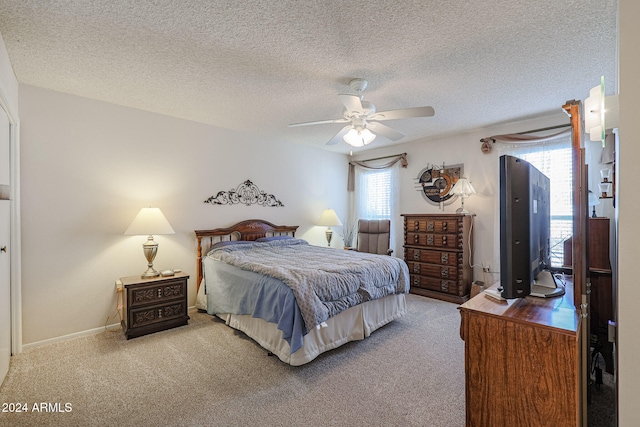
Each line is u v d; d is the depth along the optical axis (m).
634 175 0.93
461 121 3.88
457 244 4.08
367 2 1.67
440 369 2.34
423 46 2.12
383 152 5.51
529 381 1.27
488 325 1.38
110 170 3.23
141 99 3.13
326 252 3.79
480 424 1.40
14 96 2.50
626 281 0.94
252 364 2.41
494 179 4.14
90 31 1.93
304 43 2.09
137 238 3.42
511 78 2.63
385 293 3.06
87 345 2.76
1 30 1.91
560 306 1.46
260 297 2.58
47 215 2.84
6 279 2.28
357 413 1.83
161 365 2.39
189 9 1.73
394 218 5.27
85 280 3.05
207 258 3.71
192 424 1.73
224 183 4.21
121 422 1.74
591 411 1.83
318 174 5.51
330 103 3.24
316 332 2.48
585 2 1.65
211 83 2.73
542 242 1.79
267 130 4.33
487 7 1.70
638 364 0.93
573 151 1.40
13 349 2.55
